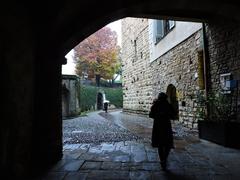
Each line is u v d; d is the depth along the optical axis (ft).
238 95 21.25
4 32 10.78
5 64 11.05
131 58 63.16
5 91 11.10
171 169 14.37
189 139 23.97
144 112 53.47
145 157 17.33
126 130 31.73
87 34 18.84
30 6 13.56
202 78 27.55
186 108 31.94
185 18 23.76
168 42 38.50
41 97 15.46
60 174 13.64
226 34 22.94
